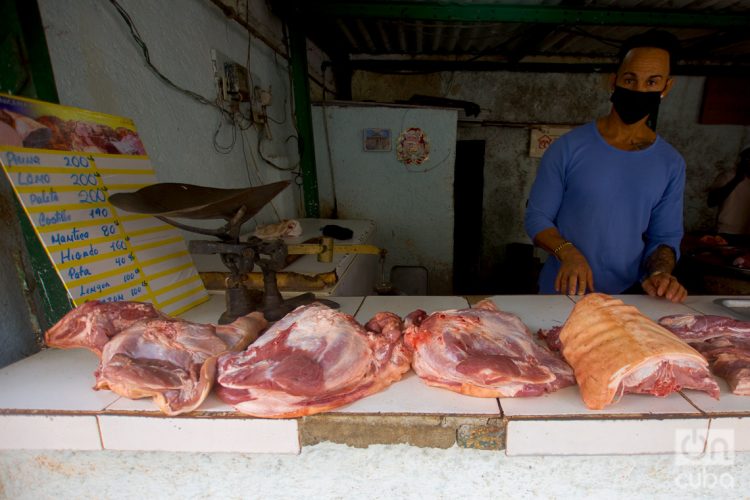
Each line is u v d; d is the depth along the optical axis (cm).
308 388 86
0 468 100
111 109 151
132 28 162
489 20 320
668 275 161
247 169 270
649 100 155
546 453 87
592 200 172
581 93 480
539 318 143
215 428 90
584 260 155
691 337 119
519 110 487
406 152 386
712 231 485
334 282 167
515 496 96
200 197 125
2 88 117
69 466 98
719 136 486
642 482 94
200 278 164
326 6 318
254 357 95
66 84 132
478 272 523
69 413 90
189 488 100
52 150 117
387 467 94
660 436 85
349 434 90
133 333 101
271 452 92
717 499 96
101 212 130
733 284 311
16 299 125
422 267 378
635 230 174
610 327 97
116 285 128
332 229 279
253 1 284
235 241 123
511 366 89
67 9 132
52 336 104
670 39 152
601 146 170
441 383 96
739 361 97
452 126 378
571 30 371
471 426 87
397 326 111
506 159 501
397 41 429
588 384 89
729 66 456
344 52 454
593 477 93
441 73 479
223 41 239
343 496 99
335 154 391
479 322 105
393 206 401
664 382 89
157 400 91
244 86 253
